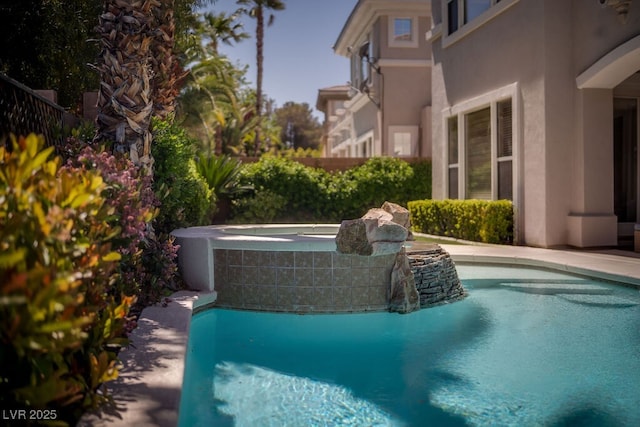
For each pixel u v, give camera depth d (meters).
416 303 6.40
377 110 22.31
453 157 15.17
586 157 10.69
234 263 6.42
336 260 6.23
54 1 10.35
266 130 42.16
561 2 10.88
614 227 10.75
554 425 3.32
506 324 5.82
